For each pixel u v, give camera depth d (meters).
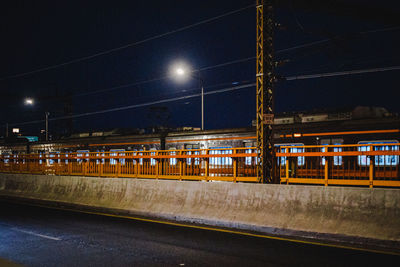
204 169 12.73
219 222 10.25
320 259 6.71
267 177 10.70
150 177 13.85
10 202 16.42
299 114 20.48
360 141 17.08
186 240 8.38
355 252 7.23
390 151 8.56
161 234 9.07
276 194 9.59
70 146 31.67
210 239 8.48
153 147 25.53
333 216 8.56
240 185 10.31
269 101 10.84
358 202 8.34
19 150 37.12
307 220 8.85
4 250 7.54
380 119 16.56
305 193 9.12
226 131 21.77
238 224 9.86
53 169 18.67
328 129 18.19
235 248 7.58
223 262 6.57
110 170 15.73
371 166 8.79
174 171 13.26
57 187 16.00
